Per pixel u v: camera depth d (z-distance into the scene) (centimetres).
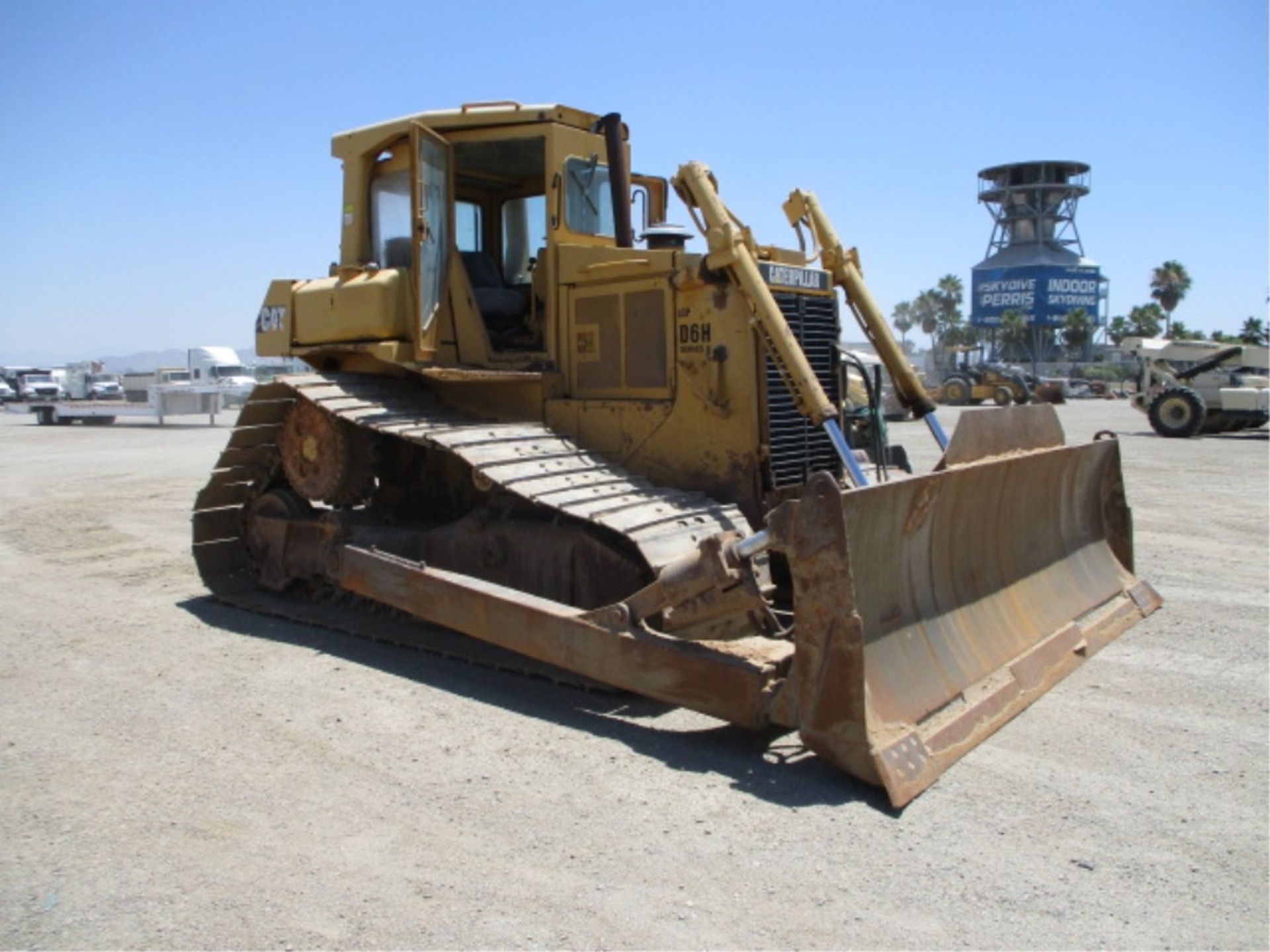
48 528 1131
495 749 470
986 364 4194
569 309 682
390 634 665
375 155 745
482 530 653
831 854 369
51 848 375
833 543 416
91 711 524
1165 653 615
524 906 334
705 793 422
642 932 319
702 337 613
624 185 687
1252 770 445
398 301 706
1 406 4738
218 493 789
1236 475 1540
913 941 315
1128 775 439
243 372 3931
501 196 805
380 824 393
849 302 685
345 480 717
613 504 563
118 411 3170
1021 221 9119
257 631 690
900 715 442
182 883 349
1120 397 5316
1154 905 336
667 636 495
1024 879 352
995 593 561
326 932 319
